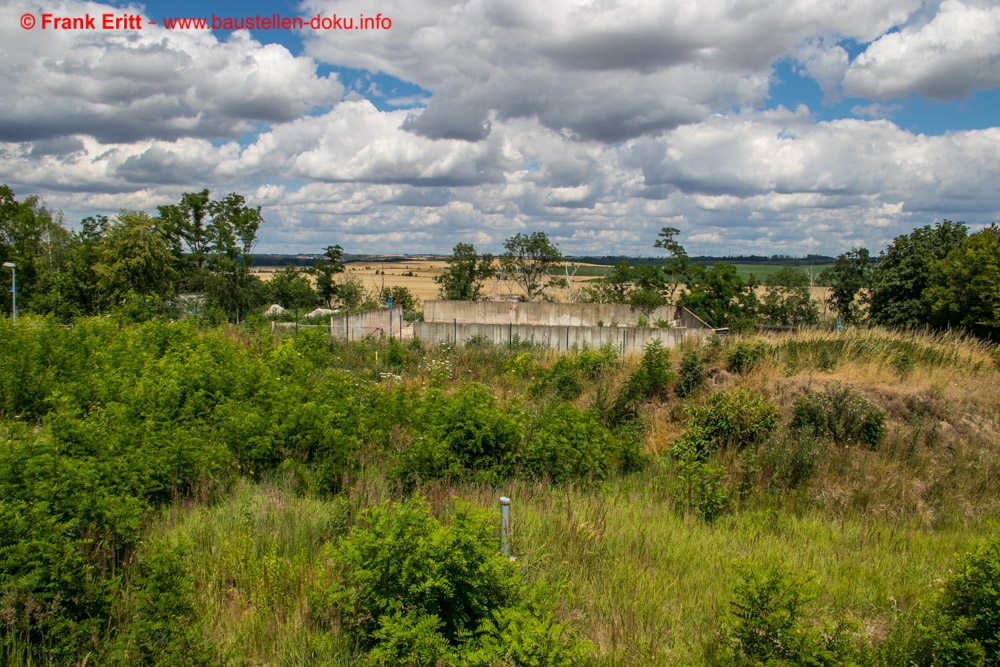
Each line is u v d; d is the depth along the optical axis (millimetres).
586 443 9102
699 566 6246
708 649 4656
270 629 4707
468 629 4441
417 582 4410
